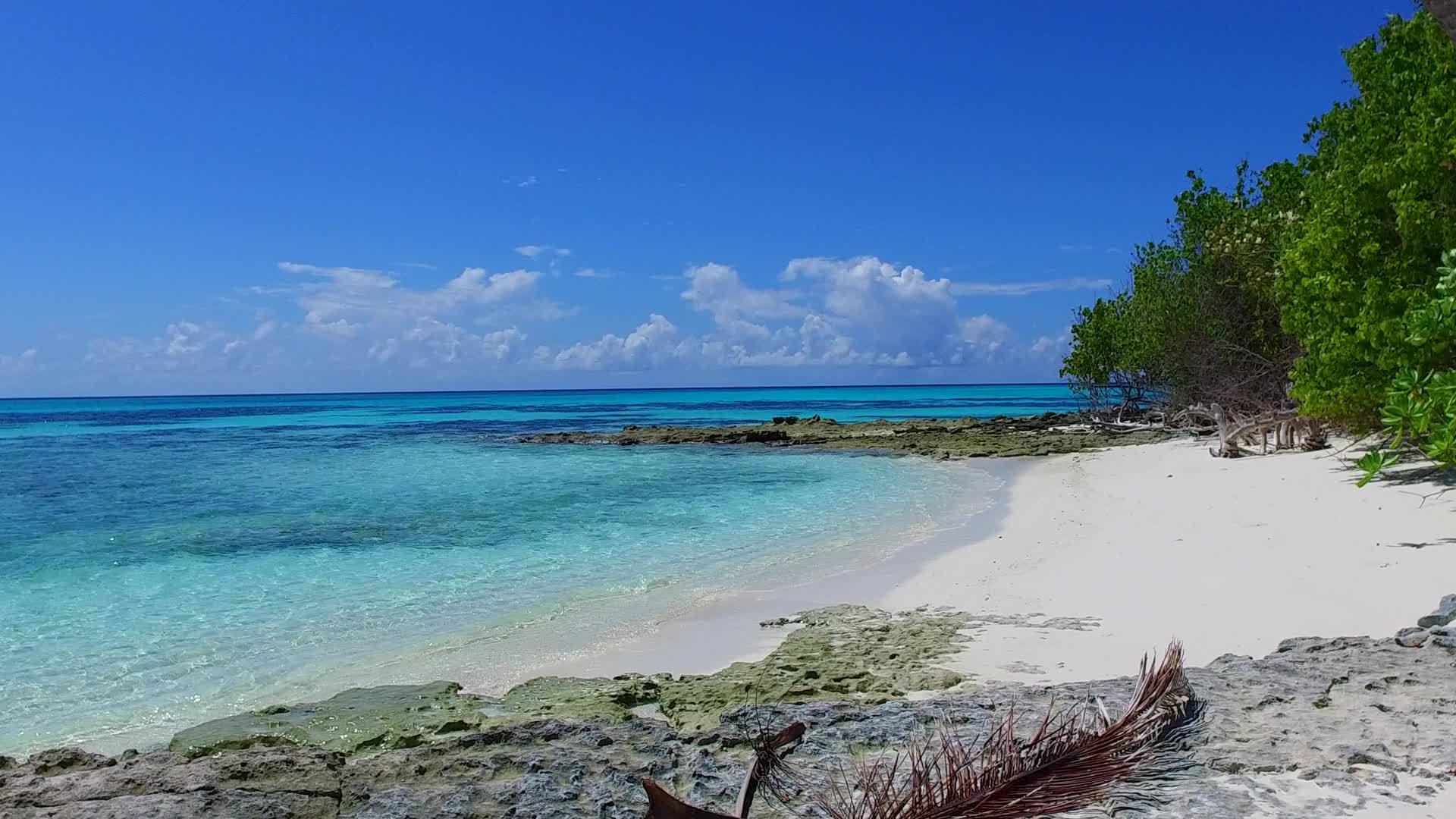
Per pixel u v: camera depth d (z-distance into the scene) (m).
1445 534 11.09
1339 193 15.91
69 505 20.84
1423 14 16.11
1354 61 18.00
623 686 7.43
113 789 4.33
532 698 7.34
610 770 4.41
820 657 7.95
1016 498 19.70
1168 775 4.00
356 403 155.50
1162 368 35.22
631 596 11.31
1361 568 9.83
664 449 37.94
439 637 9.63
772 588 11.45
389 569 13.36
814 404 114.44
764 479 25.50
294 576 12.92
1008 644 8.09
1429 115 14.20
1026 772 2.12
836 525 16.70
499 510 19.38
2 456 36.06
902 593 10.73
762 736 2.20
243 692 8.02
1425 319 8.88
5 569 13.66
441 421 72.56
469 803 4.10
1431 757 4.15
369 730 6.69
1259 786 3.92
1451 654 5.74
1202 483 18.84
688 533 16.11
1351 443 21.44
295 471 29.08
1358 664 5.59
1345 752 4.21
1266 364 28.64
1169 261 33.44
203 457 35.53
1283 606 8.65
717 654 8.64
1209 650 7.55
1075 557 12.13
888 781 2.42
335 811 4.11
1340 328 15.82
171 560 14.21
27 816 4.02
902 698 6.59
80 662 8.95
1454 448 8.80
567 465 30.62
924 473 26.30
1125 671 7.13
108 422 74.19
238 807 4.10
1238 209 28.95
